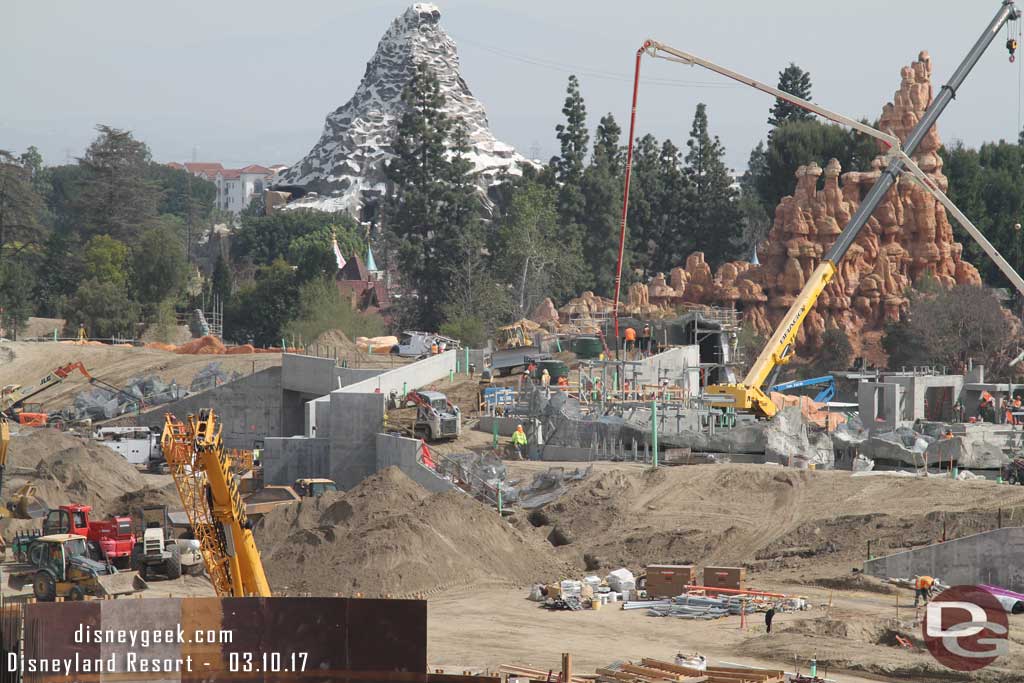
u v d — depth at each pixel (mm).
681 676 152875
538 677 157000
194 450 155750
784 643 173250
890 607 192875
